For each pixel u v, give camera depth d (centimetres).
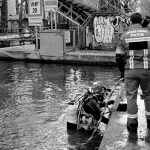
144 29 551
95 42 2439
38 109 1020
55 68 1980
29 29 4162
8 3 6450
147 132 574
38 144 726
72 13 2623
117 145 521
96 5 2675
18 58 2327
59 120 895
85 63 2083
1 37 3406
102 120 779
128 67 557
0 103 1105
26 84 1462
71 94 1243
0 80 1573
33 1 2238
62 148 698
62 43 2145
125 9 2959
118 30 2356
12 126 853
